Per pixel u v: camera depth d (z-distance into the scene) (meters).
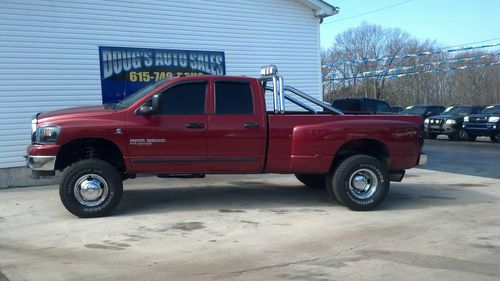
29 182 10.71
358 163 7.87
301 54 14.71
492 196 9.20
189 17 12.88
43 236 6.39
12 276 4.95
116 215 7.50
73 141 7.35
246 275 5.01
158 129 7.42
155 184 10.42
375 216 7.57
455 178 11.48
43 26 10.97
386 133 8.05
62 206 8.23
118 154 7.79
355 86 57.59
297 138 7.81
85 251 5.77
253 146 7.74
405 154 8.19
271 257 5.58
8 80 10.59
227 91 7.76
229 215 7.56
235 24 13.58
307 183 9.84
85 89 11.51
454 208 8.15
